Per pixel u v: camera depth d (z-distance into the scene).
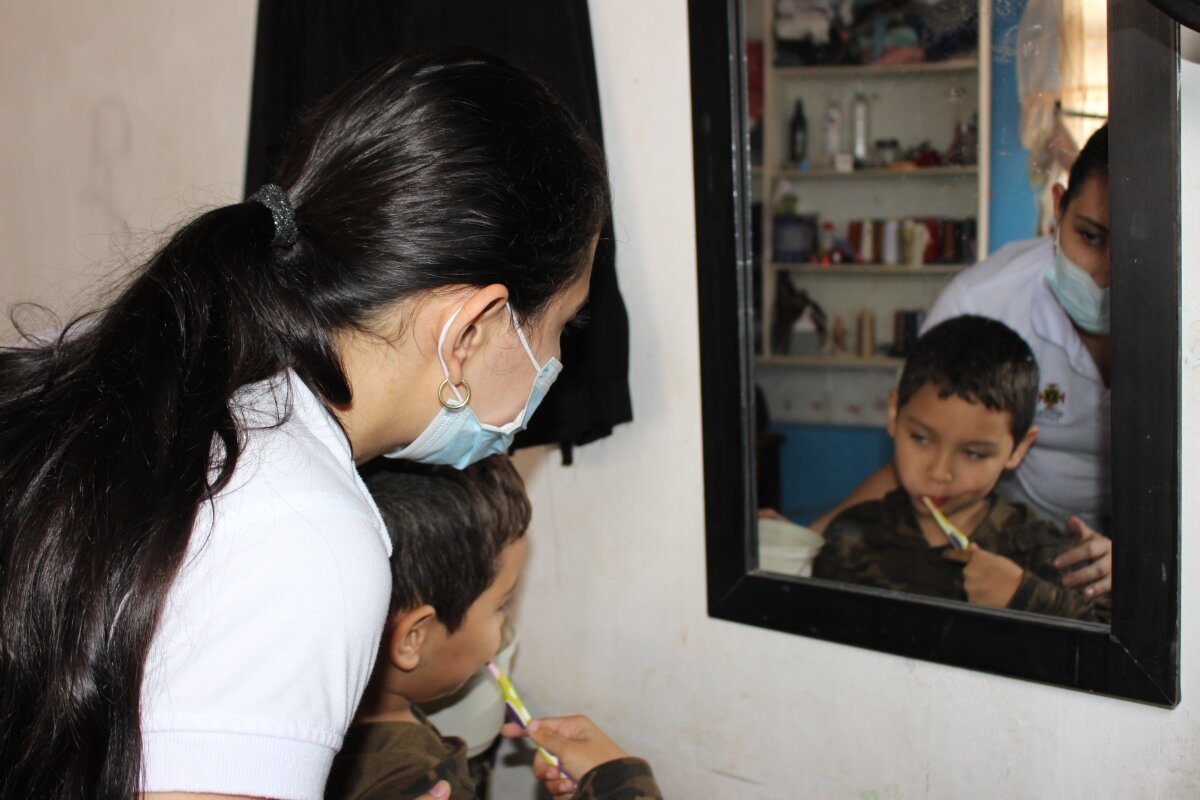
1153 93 0.60
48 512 0.44
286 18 0.90
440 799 0.68
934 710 0.79
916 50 1.40
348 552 0.45
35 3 1.31
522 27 0.78
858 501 1.06
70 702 0.41
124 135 1.25
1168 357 0.62
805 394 1.73
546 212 0.53
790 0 1.60
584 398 0.83
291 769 0.43
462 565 0.75
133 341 0.48
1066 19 0.92
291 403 0.49
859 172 1.62
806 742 0.87
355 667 0.46
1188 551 0.66
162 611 0.42
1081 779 0.74
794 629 0.83
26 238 1.41
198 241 0.50
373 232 0.50
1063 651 0.70
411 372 0.53
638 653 0.95
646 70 0.82
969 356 1.01
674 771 0.95
